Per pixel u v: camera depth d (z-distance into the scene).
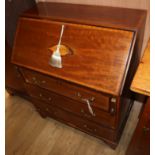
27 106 1.72
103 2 1.04
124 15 0.88
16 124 1.58
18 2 1.17
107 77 0.76
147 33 1.05
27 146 1.39
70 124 1.32
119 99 0.77
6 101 1.80
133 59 0.79
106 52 0.77
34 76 1.05
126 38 0.73
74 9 1.03
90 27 0.82
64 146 1.33
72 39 0.85
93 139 1.33
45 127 1.50
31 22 1.00
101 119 0.97
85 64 0.81
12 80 1.56
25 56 1.00
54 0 1.19
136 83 0.58
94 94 0.83
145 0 0.91
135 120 1.38
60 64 0.86
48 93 1.12
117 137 1.13
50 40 0.91
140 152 0.90
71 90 0.92
